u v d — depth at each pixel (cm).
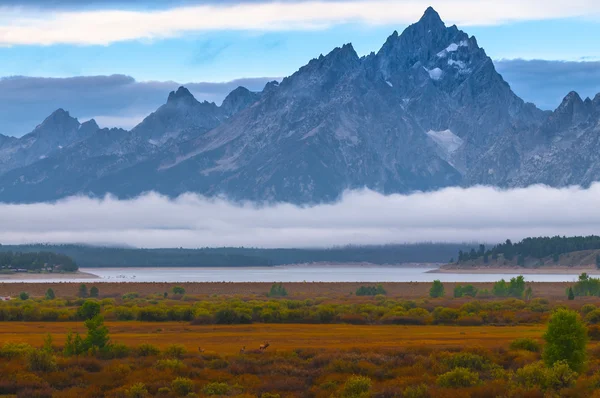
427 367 12625
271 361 13138
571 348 12388
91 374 12131
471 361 12644
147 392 11188
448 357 12975
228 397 10894
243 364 12850
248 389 11425
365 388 11181
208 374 12188
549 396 10819
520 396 10819
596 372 11975
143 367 12588
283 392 11381
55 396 10925
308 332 18762
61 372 12094
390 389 11081
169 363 12519
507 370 12644
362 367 12444
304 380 12069
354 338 17150
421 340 16612
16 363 12600
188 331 19050
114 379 11888
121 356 13650
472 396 10988
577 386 11106
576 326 12450
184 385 11319
